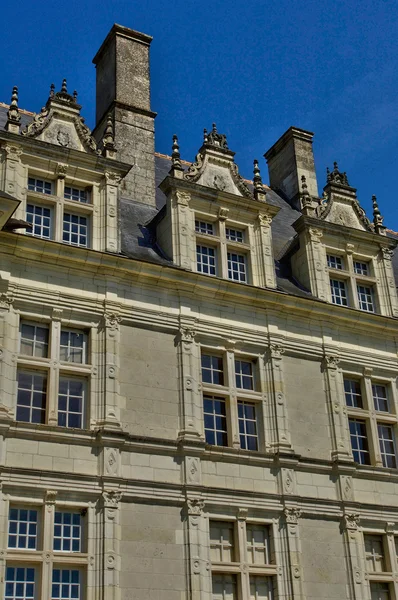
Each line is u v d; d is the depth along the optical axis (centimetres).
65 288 2391
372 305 3044
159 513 2244
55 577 2066
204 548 2264
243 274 2781
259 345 2655
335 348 2811
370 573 2530
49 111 2634
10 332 2259
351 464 2623
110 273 2475
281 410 2589
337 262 3045
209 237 2741
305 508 2484
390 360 2928
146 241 2741
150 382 2408
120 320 2434
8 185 2416
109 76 3281
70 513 2152
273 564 2367
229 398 2534
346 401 2797
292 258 3027
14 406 2189
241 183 2888
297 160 3703
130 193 2973
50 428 2181
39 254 2373
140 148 3111
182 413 2408
